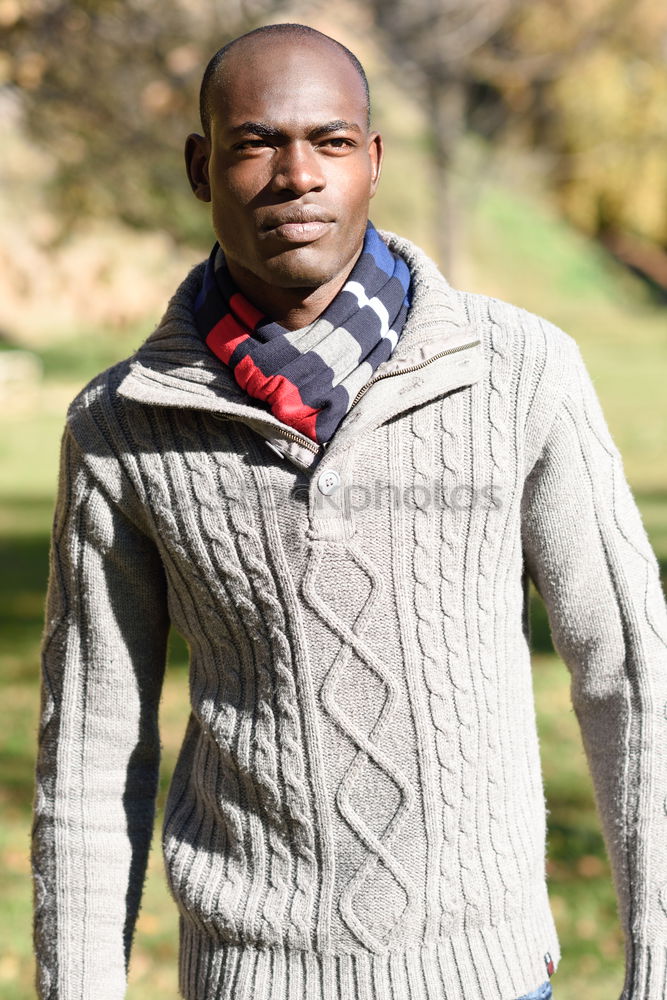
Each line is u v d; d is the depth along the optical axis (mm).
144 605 1897
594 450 1767
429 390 1681
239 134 1652
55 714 1927
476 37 20703
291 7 8961
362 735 1690
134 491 1809
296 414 1663
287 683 1711
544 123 31703
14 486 14414
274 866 1750
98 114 8633
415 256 1829
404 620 1686
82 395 1868
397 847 1697
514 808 1779
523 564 1837
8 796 4984
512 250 32531
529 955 1773
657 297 33688
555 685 6023
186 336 1777
